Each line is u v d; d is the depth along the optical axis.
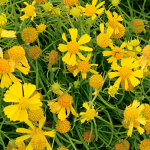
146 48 0.31
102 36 0.32
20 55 0.30
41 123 0.31
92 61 0.34
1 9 0.34
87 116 0.31
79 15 0.33
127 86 0.32
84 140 0.34
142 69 0.32
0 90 0.33
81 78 0.34
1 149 0.34
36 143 0.30
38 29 0.33
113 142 0.34
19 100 0.30
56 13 0.33
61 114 0.32
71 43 0.31
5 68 0.30
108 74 0.32
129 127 0.31
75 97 0.34
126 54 0.33
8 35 0.30
